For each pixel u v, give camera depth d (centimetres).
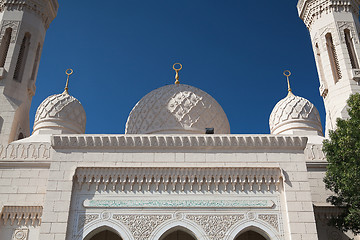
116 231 1759
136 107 2878
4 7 3150
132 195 1831
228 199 1828
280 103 2922
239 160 1903
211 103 2805
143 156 1909
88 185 1852
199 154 1917
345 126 1914
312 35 3300
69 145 1919
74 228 1755
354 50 3034
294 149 1931
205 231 1758
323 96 3059
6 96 2764
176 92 2775
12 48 2950
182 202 1817
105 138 1927
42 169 2220
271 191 1852
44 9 3250
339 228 1923
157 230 1758
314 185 2264
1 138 2595
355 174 1722
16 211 2039
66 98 2803
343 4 3219
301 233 1731
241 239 2159
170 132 2592
